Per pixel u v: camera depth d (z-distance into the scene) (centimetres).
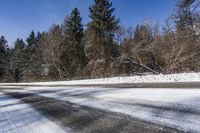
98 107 943
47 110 1022
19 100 1530
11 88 2955
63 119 811
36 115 942
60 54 5225
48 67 5384
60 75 5166
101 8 4166
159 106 819
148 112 759
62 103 1169
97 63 3975
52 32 5366
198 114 664
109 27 4125
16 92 2230
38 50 5900
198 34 3048
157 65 3444
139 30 3794
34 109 1094
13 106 1284
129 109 835
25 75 6569
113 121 708
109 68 3719
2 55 7812
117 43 4112
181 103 820
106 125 676
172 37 3231
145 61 3497
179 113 698
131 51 3572
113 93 1297
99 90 1556
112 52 4066
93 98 1198
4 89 2856
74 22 5172
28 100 1474
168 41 3241
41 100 1395
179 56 2984
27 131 707
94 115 813
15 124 822
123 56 3597
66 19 5247
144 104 884
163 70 3244
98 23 4166
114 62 3712
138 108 832
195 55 2925
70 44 5122
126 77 2691
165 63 3250
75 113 884
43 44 5394
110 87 1714
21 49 7456
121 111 820
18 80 6650
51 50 5206
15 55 7375
